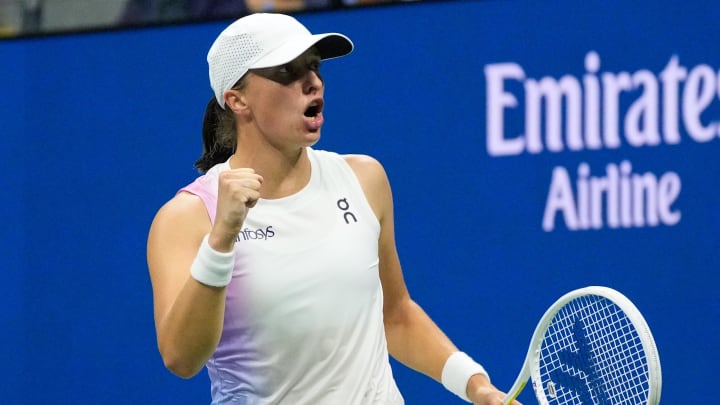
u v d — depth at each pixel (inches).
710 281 798.5
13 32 831.7
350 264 449.4
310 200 454.0
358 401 448.1
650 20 782.5
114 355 834.2
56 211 834.2
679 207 793.6
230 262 415.2
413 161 795.4
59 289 837.8
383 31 791.7
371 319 457.7
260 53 440.8
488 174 791.7
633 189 791.1
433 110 791.7
